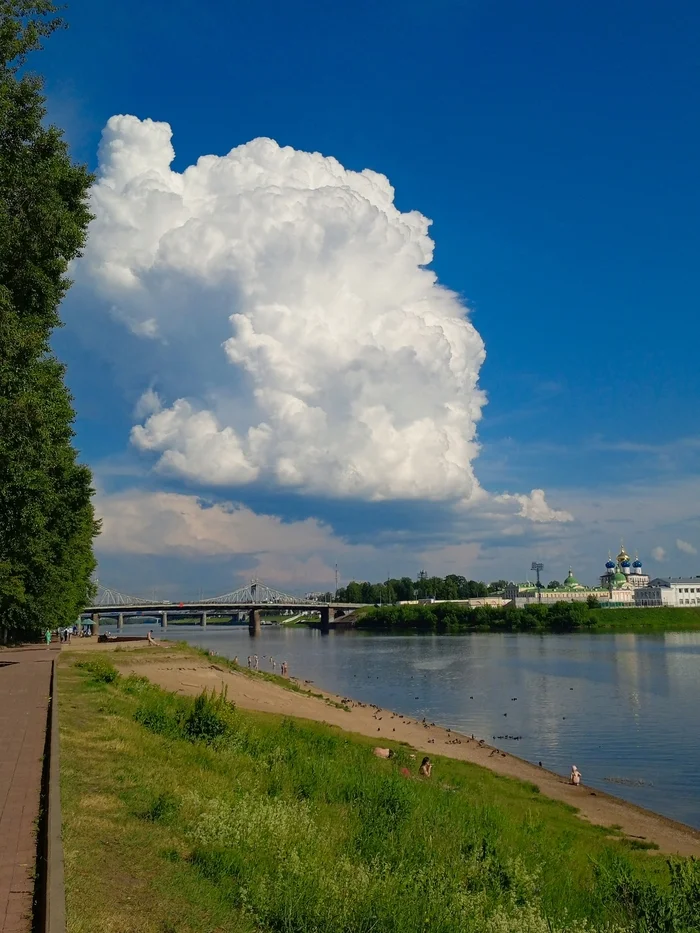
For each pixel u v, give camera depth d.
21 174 28.00
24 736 20.88
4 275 28.80
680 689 91.44
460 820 22.75
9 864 11.00
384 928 12.25
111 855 11.95
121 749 20.38
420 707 79.69
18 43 27.06
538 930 14.38
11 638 80.31
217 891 11.56
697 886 17.83
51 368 37.69
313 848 15.20
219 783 19.31
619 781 47.50
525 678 106.25
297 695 66.50
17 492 32.91
